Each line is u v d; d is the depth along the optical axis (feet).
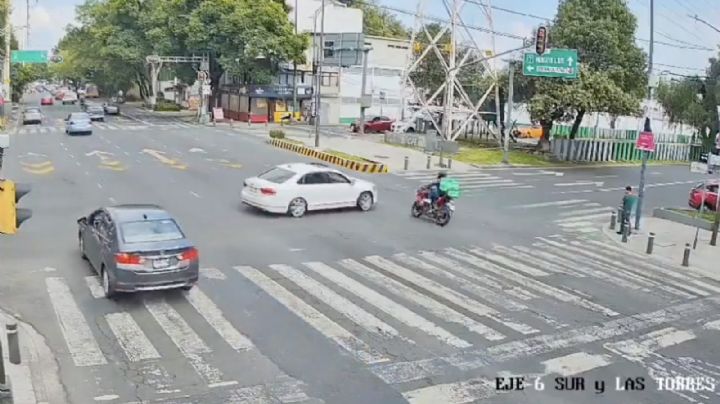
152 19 212.43
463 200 86.99
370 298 43.57
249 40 198.49
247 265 50.16
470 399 29.73
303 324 38.34
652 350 37.04
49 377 30.60
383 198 83.46
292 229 63.21
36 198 72.69
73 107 266.57
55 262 48.83
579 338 38.22
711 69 162.50
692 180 129.39
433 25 184.85
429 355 34.55
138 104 310.04
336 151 126.41
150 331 36.47
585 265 56.03
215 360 32.96
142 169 96.53
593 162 152.56
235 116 224.12
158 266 40.50
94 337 35.40
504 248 60.39
